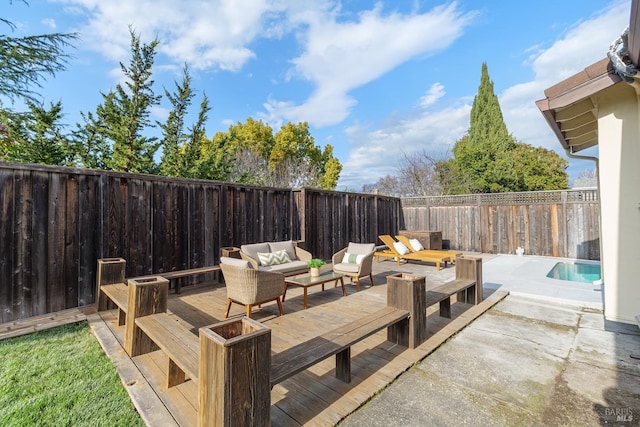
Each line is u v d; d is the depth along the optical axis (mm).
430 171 17812
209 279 5715
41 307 3805
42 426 1891
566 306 4355
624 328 3465
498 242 9789
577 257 8500
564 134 4652
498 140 14945
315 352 2125
